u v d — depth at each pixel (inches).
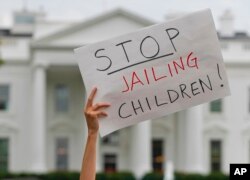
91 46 296.4
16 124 2723.9
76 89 2748.5
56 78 2736.2
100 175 2475.4
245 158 2827.3
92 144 279.0
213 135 2824.8
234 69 2805.1
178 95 296.7
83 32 2561.5
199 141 2667.3
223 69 296.0
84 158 278.4
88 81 296.5
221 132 2824.8
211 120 2822.3
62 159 2751.0
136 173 2576.3
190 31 295.7
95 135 280.2
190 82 296.5
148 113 297.4
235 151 2827.3
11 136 2728.8
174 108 297.3
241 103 2819.9
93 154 278.4
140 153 2605.8
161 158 2790.4
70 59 2564.0
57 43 2556.6
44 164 2576.3
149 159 2623.0
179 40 295.7
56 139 2751.0
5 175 2455.7
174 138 2787.9
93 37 2561.5
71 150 2748.5
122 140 2736.2
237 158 2827.3
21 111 2723.9
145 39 296.4
